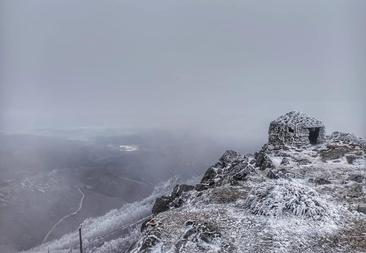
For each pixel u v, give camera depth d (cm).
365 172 4125
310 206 2862
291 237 2511
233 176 4109
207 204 3322
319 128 5562
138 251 2527
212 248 2386
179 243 2442
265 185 3203
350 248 2395
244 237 2531
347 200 3284
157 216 3114
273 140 5522
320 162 4656
